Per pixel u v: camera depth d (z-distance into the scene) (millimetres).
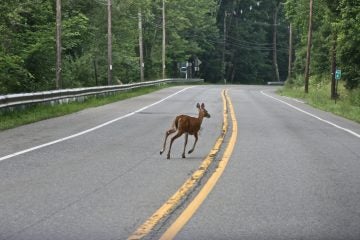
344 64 43344
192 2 90750
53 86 37125
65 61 43031
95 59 49594
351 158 12609
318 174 10438
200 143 14844
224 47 106562
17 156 11984
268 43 120188
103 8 50625
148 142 14773
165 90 54281
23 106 22156
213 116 24234
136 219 7035
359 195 8625
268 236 6367
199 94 46625
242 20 114812
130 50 58094
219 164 11383
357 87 45594
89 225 6750
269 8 117750
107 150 13141
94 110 26516
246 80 114625
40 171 10258
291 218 7164
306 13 58875
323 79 60875
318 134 17875
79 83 42812
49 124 19344
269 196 8445
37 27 35562
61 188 8820
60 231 6496
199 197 8312
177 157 12250
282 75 123500
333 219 7148
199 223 6887
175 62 93062
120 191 8656
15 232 6445
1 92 29484
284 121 22594
